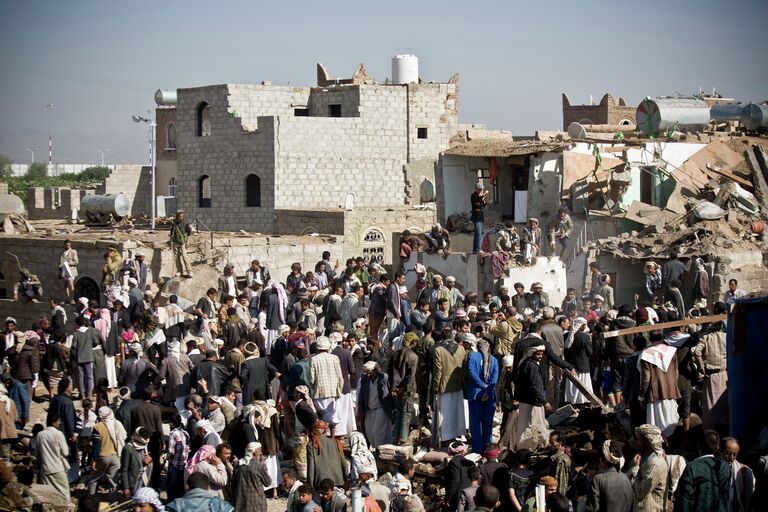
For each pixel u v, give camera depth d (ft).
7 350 85.51
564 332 73.20
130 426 67.10
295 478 59.11
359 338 78.18
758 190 128.06
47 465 64.28
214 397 64.90
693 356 62.59
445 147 186.39
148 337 83.87
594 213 125.18
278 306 88.48
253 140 176.24
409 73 194.80
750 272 108.99
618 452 54.34
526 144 148.87
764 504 45.78
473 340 66.90
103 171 389.80
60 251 120.88
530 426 62.95
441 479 63.41
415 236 125.08
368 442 69.77
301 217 168.45
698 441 59.77
